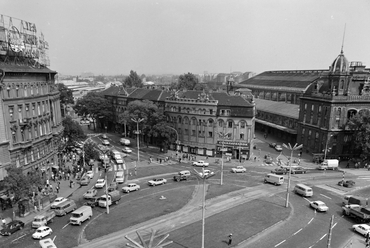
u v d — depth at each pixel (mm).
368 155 84188
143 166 88312
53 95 80250
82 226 48062
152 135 108062
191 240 43406
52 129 78875
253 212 54062
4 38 62219
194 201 59500
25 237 44312
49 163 76000
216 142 100562
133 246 30281
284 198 61625
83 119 172625
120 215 52531
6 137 59156
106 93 156375
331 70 94625
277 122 131625
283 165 87625
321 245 42438
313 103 101500
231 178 76438
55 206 53844
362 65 107000
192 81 184875
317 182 73312
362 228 45781
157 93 124938
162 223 49188
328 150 93375
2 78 57906
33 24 73688
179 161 93000
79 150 100000
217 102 98750
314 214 53594
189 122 104375
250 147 98062
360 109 93375
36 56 75438
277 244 42656
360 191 66625
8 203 56156
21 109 63719
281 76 177125
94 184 71438
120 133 144750
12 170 52125
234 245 42219
